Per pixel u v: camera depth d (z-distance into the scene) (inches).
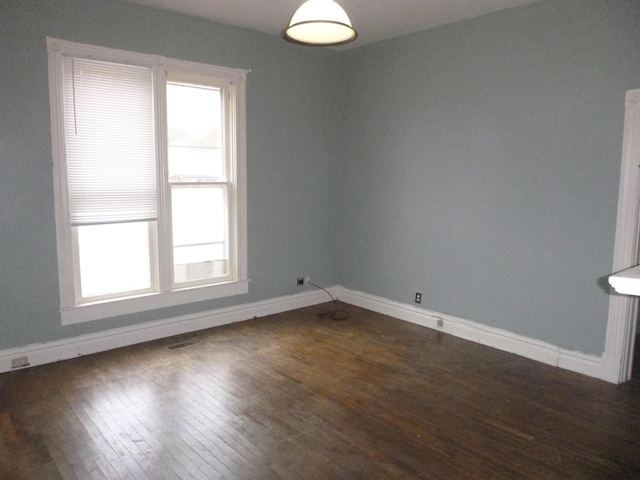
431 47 168.1
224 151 174.1
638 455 97.1
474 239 161.2
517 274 150.6
